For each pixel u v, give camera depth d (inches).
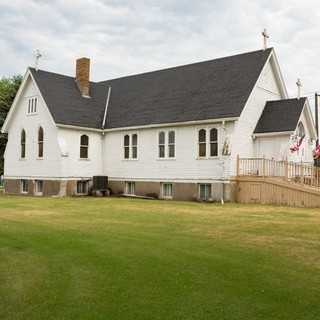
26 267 392.8
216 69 1283.2
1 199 1144.8
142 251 447.5
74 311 291.3
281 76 1250.6
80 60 1470.2
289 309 291.9
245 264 397.4
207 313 286.0
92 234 548.1
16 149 1469.0
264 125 1151.0
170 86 1350.9
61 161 1301.7
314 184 992.9
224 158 1100.5
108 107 1460.4
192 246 474.3
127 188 1339.8
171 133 1230.3
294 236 540.4
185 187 1185.4
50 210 846.5
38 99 1382.9
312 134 1215.6
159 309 292.7
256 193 1050.1
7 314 288.2
